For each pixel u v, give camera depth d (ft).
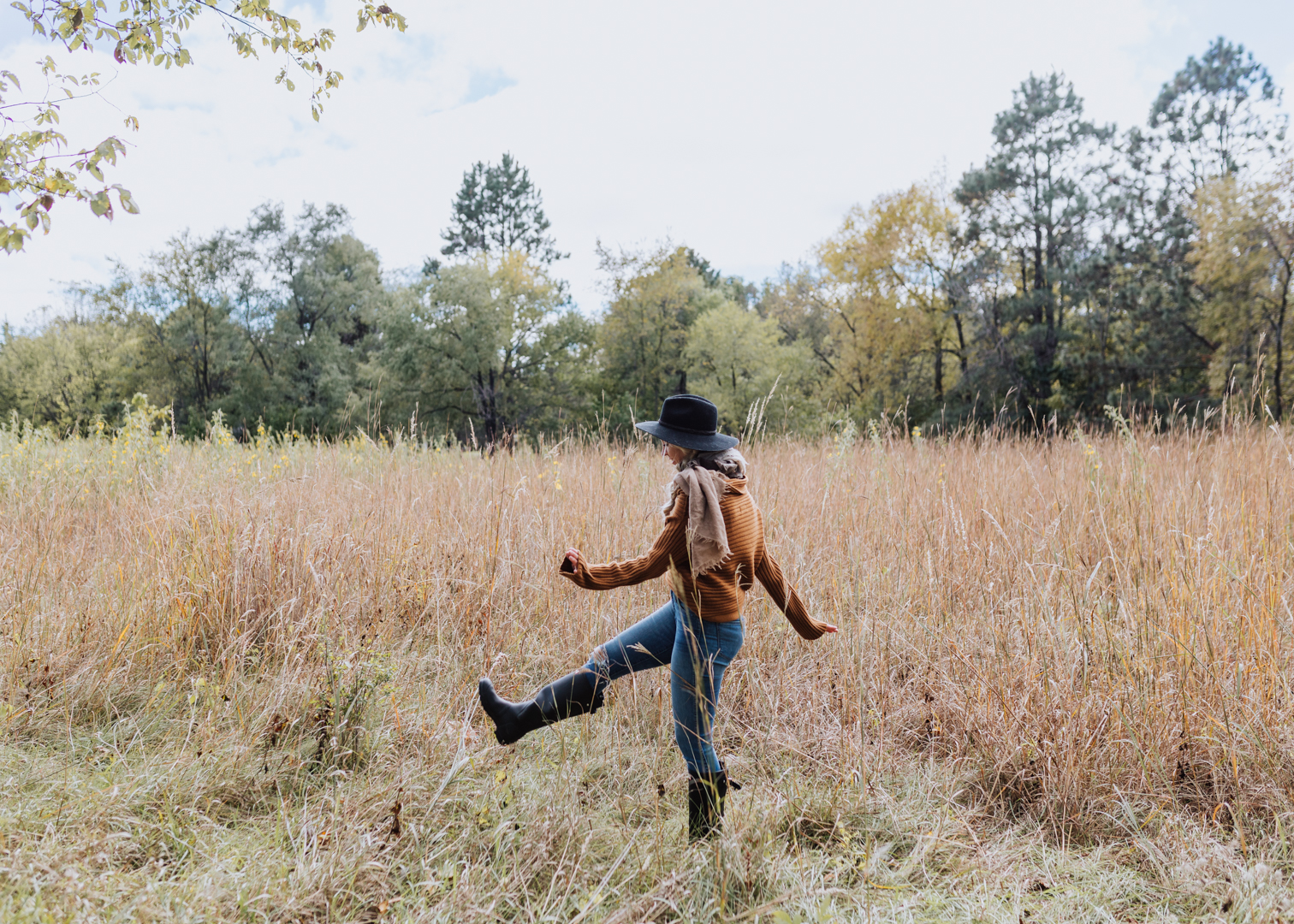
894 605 12.28
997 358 80.64
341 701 9.38
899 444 21.04
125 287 137.69
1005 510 15.12
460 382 111.55
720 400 105.70
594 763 9.25
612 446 21.58
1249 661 9.43
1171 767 8.55
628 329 120.06
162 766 8.61
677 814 8.39
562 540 14.26
